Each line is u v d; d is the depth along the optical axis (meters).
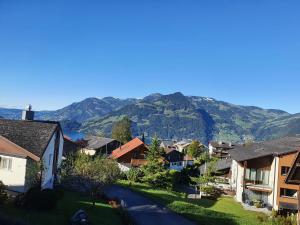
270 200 59.56
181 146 178.00
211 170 74.00
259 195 60.88
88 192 44.91
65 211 33.94
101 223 31.98
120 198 48.91
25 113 49.31
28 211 31.11
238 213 52.97
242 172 63.19
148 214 41.47
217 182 78.12
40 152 39.31
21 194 33.75
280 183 58.53
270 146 67.25
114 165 42.12
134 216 39.66
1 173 38.84
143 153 90.75
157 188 67.44
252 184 61.16
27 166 38.56
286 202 58.03
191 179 84.12
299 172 25.47
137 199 49.72
